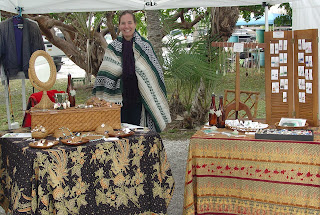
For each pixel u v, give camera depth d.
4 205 3.32
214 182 3.30
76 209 2.88
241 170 3.22
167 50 7.05
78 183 2.89
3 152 3.26
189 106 7.71
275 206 3.16
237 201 3.27
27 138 3.20
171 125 7.62
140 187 3.23
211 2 5.14
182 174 4.89
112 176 3.07
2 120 8.45
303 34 3.61
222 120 3.66
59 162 2.79
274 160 3.12
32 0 4.76
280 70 3.74
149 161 3.28
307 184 3.06
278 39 3.72
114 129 3.48
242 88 9.97
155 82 4.43
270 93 3.79
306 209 3.08
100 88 4.42
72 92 3.51
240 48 3.70
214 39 7.06
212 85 7.24
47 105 3.36
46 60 3.44
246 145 3.18
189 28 9.13
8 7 4.56
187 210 3.28
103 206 3.05
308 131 3.24
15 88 12.77
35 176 2.73
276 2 5.02
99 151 3.00
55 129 3.28
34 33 4.80
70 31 9.51
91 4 5.14
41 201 2.72
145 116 4.54
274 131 3.28
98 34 9.73
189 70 6.86
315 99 3.60
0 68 4.69
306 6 4.83
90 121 3.39
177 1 5.13
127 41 4.34
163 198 3.31
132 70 4.32
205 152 3.28
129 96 4.42
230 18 7.06
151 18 7.01
